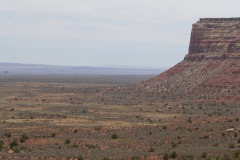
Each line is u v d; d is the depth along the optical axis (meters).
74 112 156.38
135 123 127.44
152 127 117.00
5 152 81.12
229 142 92.44
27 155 77.62
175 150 82.19
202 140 95.69
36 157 75.88
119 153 79.88
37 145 90.50
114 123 126.88
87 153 80.12
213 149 82.56
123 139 97.75
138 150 83.81
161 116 145.25
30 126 118.31
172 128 115.44
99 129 113.62
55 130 111.06
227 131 105.75
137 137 100.50
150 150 82.69
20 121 129.50
